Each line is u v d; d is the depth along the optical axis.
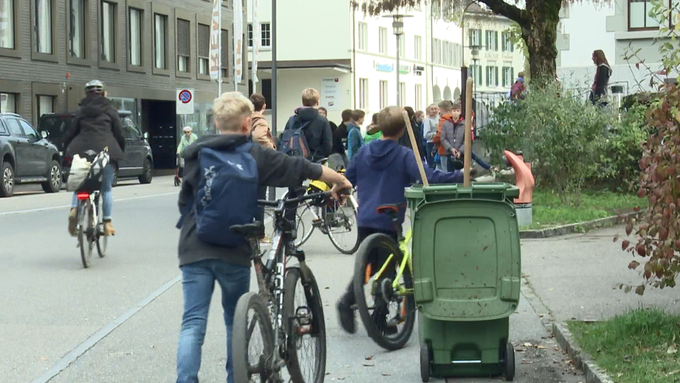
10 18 37.00
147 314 9.79
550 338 8.46
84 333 8.92
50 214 20.38
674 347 7.22
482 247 7.06
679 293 10.21
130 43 46.25
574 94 20.06
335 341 8.61
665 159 7.13
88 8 42.28
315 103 15.34
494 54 94.25
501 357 7.20
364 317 7.93
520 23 25.25
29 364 7.77
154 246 15.12
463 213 7.06
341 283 11.53
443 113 21.64
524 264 12.71
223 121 6.10
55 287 11.35
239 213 5.91
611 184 21.27
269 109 67.94
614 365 6.89
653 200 7.24
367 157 8.54
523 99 20.97
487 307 7.05
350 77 66.38
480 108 25.06
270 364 5.71
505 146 21.72
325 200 6.38
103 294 10.90
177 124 49.25
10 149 27.08
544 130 18.94
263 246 13.62
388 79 73.06
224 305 6.31
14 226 17.94
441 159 21.70
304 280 6.48
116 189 30.98
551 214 17.27
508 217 7.05
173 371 7.55
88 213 12.93
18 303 10.35
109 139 13.17
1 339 8.66
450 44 86.88
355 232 14.19
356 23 67.19
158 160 49.88
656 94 7.54
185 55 51.69
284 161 6.09
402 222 8.47
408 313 8.41
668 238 7.21
